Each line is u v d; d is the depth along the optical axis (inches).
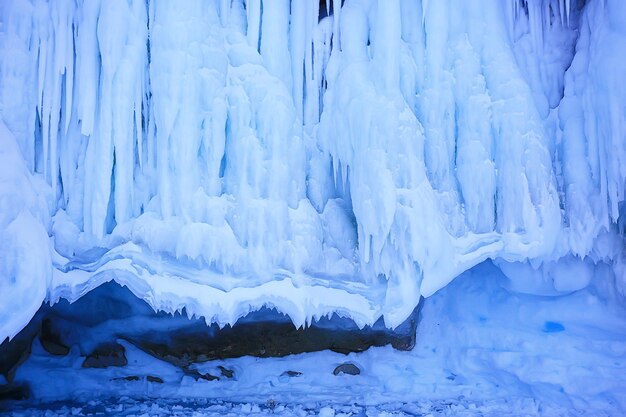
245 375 339.0
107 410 301.9
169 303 260.8
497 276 331.9
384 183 258.5
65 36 256.2
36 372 325.4
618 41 265.4
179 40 258.2
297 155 274.4
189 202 257.8
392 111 264.5
